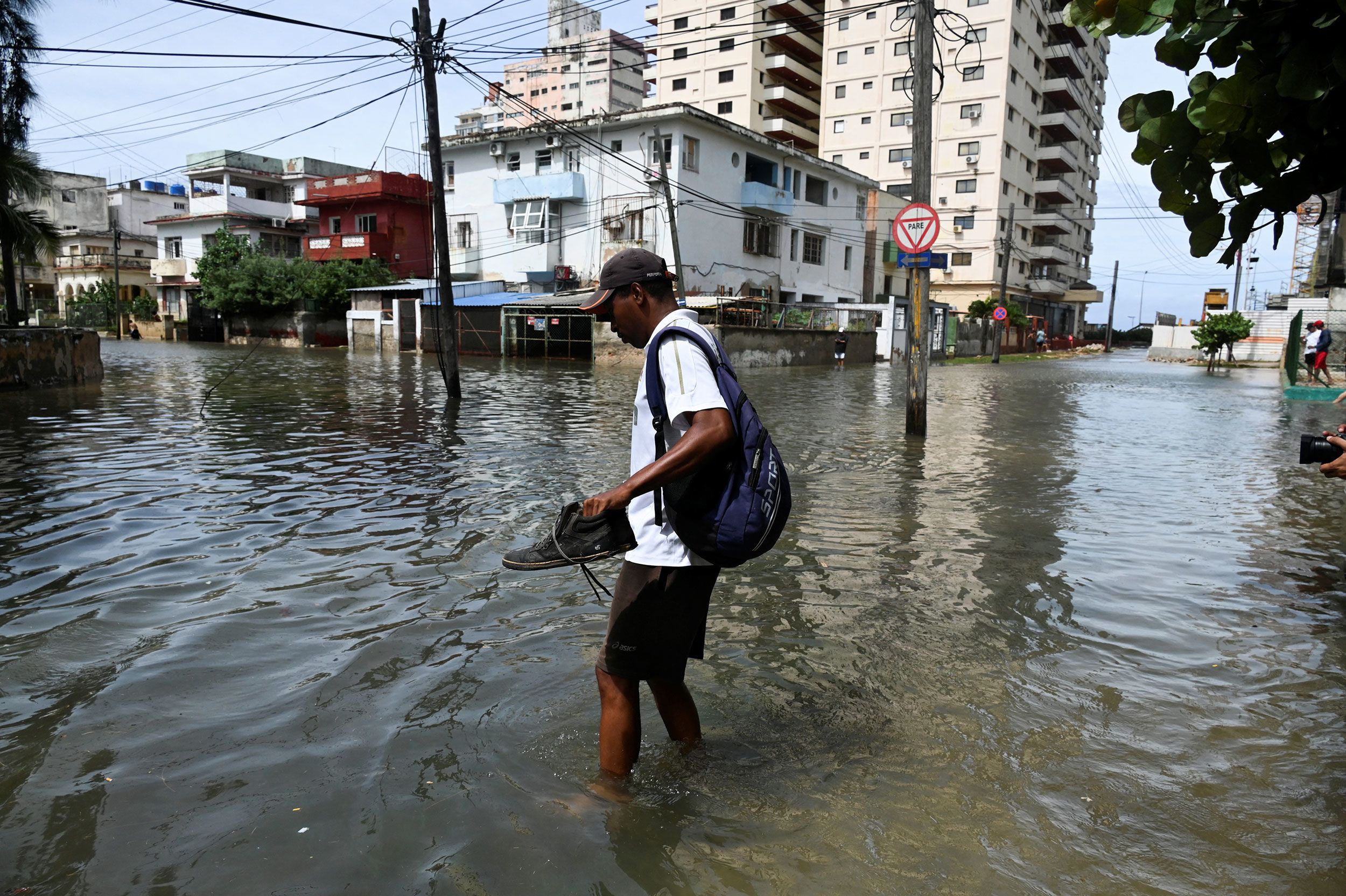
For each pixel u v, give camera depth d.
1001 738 2.72
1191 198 2.16
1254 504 6.62
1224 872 2.05
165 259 48.91
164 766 2.46
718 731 2.75
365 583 4.22
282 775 2.42
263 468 7.38
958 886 1.98
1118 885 1.99
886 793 2.38
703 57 59.25
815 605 4.02
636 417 2.42
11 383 14.12
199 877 1.96
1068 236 68.19
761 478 2.23
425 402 13.56
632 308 2.43
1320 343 17.22
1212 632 3.76
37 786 2.34
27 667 3.17
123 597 3.98
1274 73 1.90
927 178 9.57
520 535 5.17
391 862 2.02
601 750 2.45
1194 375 28.59
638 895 1.92
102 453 8.07
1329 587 4.45
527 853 2.07
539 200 34.72
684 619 2.38
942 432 10.99
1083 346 68.19
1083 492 7.00
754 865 2.05
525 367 25.59
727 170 34.38
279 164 49.69
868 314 36.09
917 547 5.12
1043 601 4.14
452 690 3.00
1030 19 54.75
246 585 4.17
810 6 58.31
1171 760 2.60
